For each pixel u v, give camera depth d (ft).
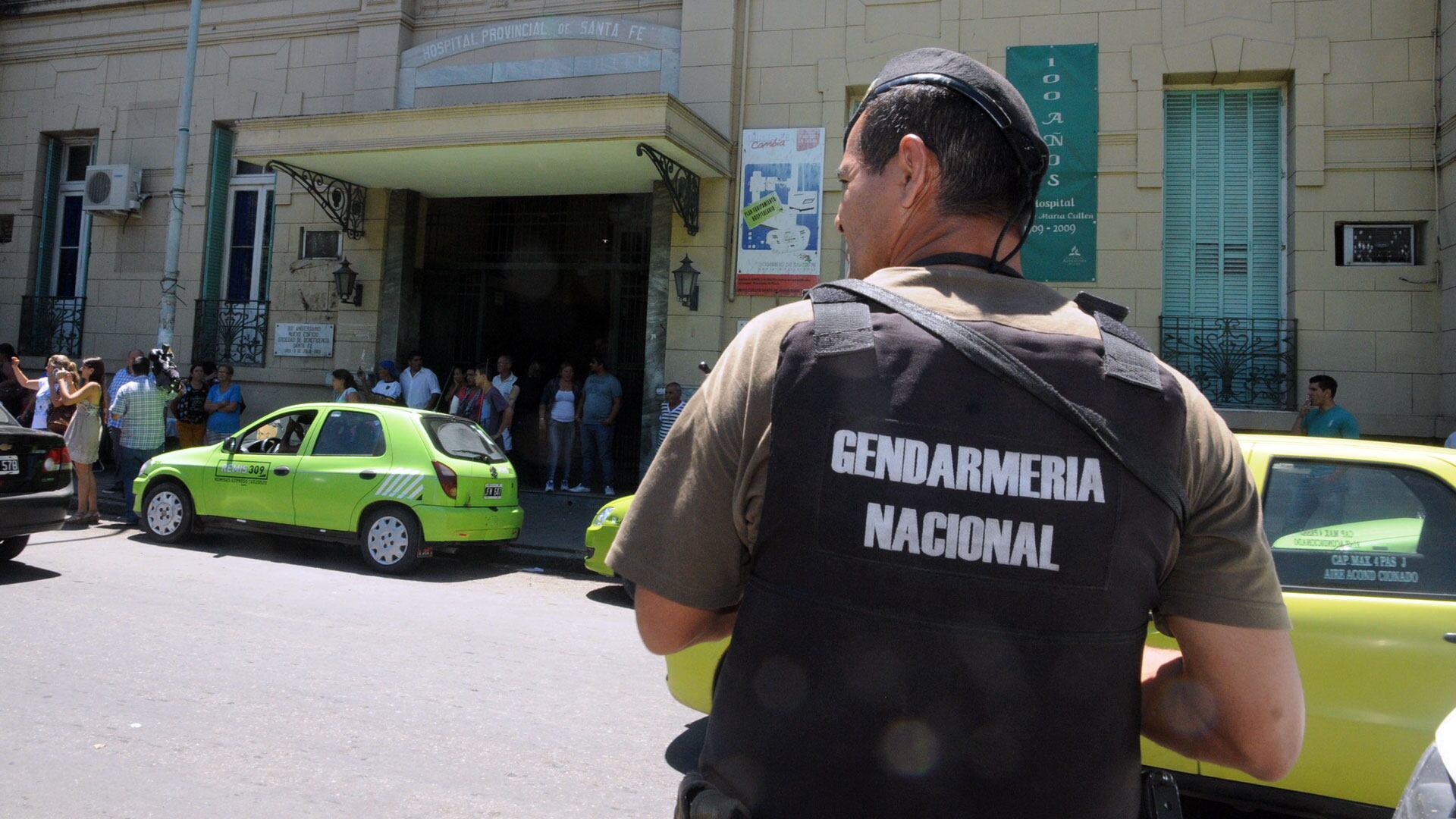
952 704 3.19
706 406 3.73
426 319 42.39
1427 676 9.91
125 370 37.58
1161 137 33.17
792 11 36.55
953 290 3.71
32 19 46.85
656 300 37.24
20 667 15.49
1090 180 33.47
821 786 3.23
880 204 4.12
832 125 35.94
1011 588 3.22
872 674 3.23
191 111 42.91
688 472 3.70
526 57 38.93
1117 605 3.27
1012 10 34.45
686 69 36.99
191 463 28.25
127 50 45.34
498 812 11.18
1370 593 10.41
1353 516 10.89
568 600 23.71
